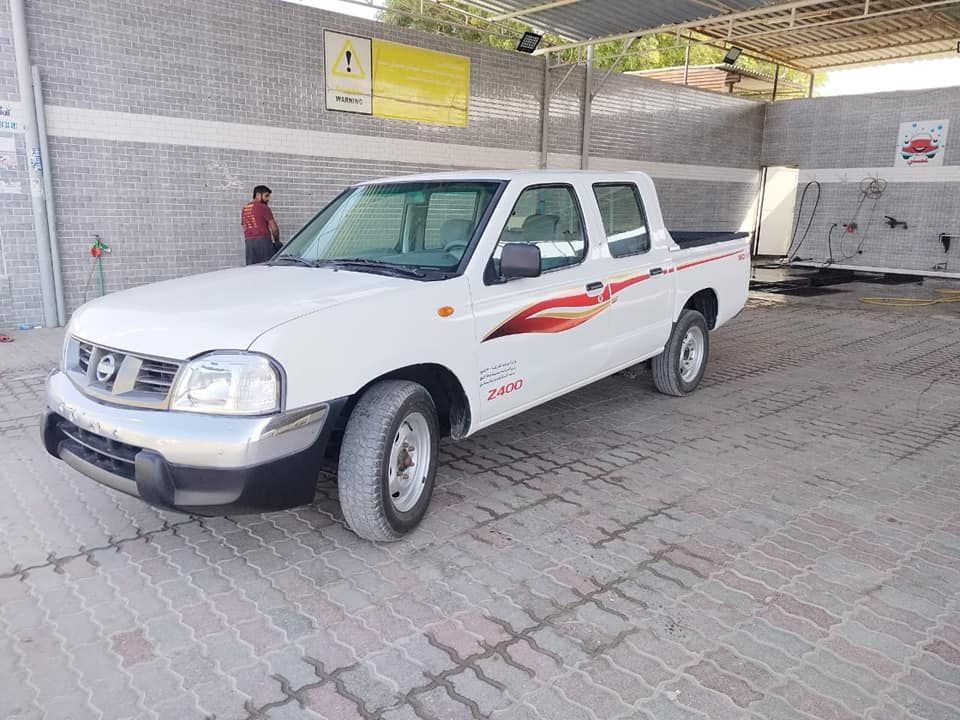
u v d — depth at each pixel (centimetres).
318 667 279
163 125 1012
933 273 1756
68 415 339
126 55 966
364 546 376
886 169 1808
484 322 407
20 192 915
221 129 1066
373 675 275
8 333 917
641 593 331
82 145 952
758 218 2122
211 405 307
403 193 470
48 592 332
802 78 2811
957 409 635
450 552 369
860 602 324
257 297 354
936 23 1568
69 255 966
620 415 610
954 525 403
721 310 694
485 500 433
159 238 1035
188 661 283
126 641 296
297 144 1152
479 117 1403
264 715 253
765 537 387
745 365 812
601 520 407
